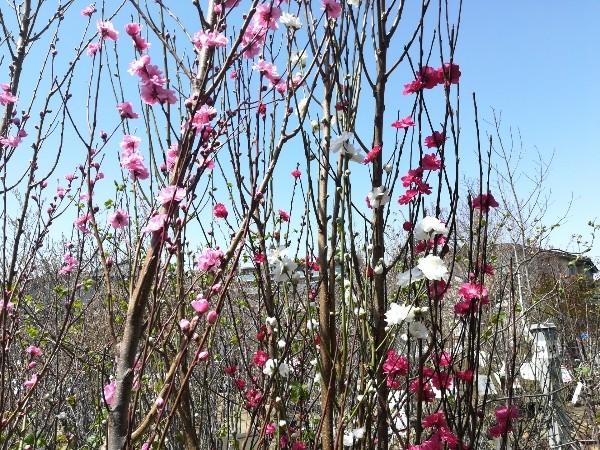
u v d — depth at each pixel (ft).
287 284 10.25
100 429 13.26
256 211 9.32
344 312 7.59
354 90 8.87
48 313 15.20
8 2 11.30
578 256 20.49
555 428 14.20
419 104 7.04
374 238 7.90
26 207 8.54
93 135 6.06
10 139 9.30
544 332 14.66
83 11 9.25
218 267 5.74
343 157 8.04
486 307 12.94
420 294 7.46
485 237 7.04
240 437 12.00
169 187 5.16
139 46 6.67
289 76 6.79
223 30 5.97
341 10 7.88
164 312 9.55
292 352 11.56
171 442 11.46
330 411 7.72
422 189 6.95
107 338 15.30
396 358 7.57
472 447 6.61
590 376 15.62
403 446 6.78
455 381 7.20
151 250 4.99
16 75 11.11
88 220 8.87
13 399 9.74
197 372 13.04
